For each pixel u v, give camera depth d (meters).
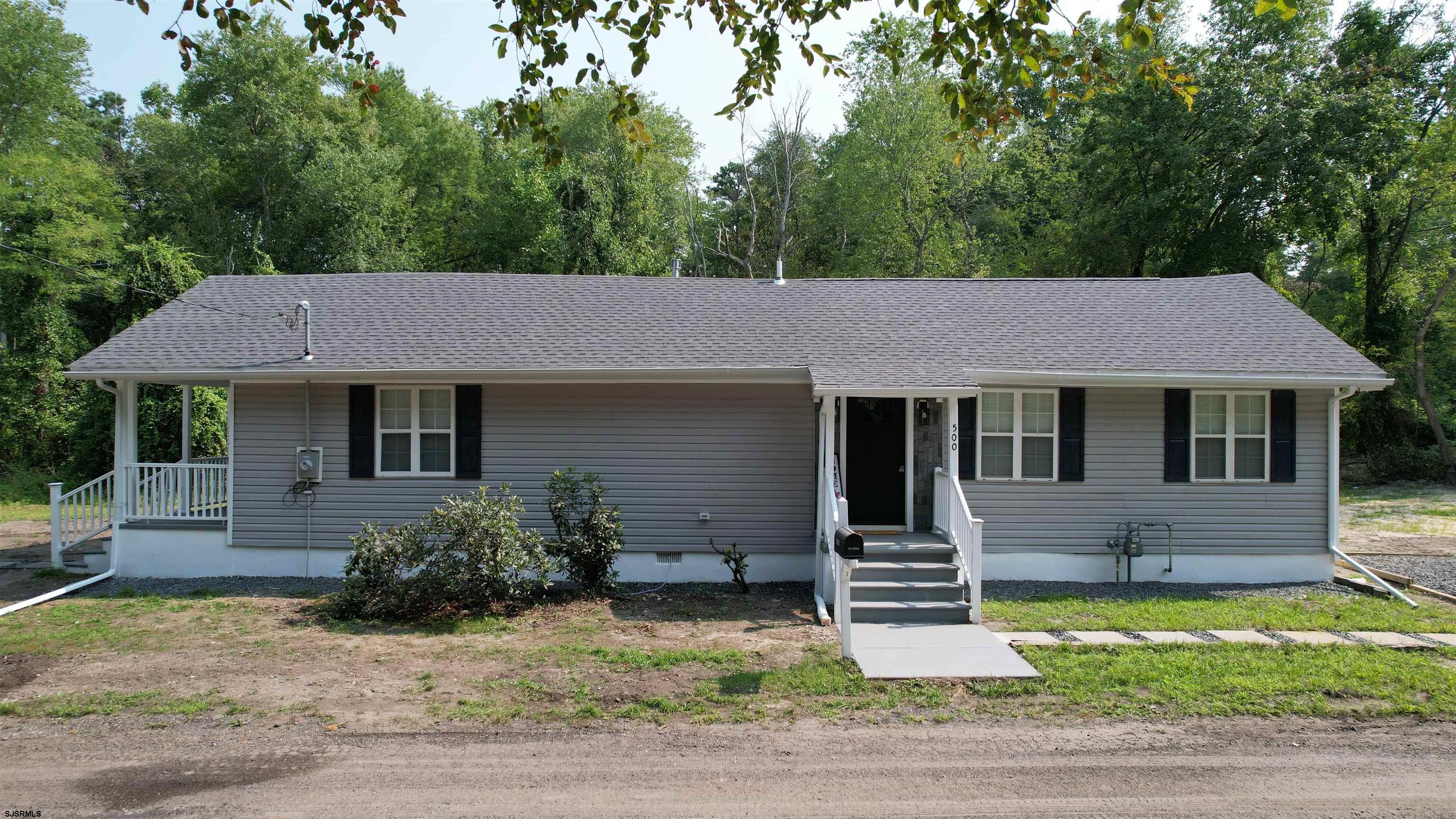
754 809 5.19
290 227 32.53
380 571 10.42
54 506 12.92
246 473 12.72
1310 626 9.78
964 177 33.47
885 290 15.43
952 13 6.37
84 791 5.45
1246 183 26.84
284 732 6.52
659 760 5.97
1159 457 12.59
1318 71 29.72
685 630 9.74
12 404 26.30
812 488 12.52
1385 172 28.23
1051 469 12.60
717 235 41.06
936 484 12.23
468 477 12.58
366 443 12.58
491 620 10.14
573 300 14.66
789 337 13.07
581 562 11.57
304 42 35.50
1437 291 27.53
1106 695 7.31
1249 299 14.77
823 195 38.12
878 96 32.50
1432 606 10.94
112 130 46.06
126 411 12.84
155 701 7.23
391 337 13.08
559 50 6.44
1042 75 9.05
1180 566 12.60
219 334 13.27
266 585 12.12
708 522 12.55
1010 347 12.77
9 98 31.70
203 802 5.29
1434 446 28.50
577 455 12.59
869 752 6.12
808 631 9.64
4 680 7.83
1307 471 12.66
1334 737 6.43
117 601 11.19
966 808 5.21
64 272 27.41
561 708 7.06
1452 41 29.36
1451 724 6.70
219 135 33.66
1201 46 28.98
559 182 32.34
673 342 12.84
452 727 6.62
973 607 9.89
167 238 28.97
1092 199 31.03
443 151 39.84
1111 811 5.18
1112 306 14.58
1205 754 6.08
